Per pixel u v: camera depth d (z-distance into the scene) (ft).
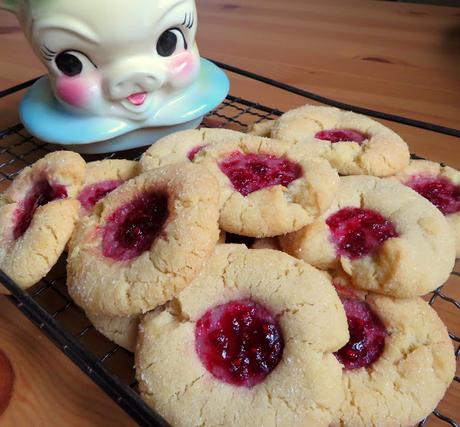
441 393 0.49
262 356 0.48
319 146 0.68
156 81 0.73
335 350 0.47
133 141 0.80
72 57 0.69
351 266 0.56
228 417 0.44
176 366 0.48
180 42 0.73
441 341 0.52
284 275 0.52
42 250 0.56
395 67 1.04
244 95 0.98
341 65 1.06
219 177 0.60
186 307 0.51
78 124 0.75
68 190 0.64
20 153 0.86
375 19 1.25
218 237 0.54
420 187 0.68
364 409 0.47
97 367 0.43
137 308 0.50
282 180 0.61
